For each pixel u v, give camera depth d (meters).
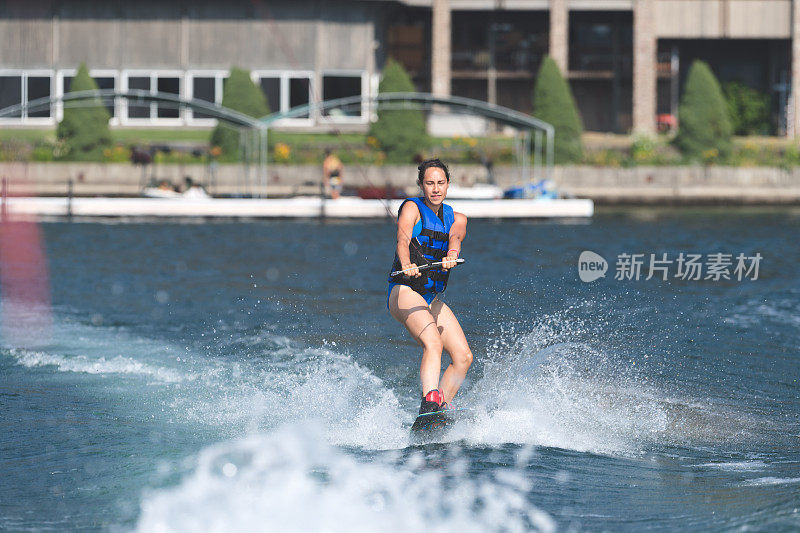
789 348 36.84
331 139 157.50
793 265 65.31
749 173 144.50
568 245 81.69
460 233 26.31
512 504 19.22
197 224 104.56
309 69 170.38
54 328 40.53
